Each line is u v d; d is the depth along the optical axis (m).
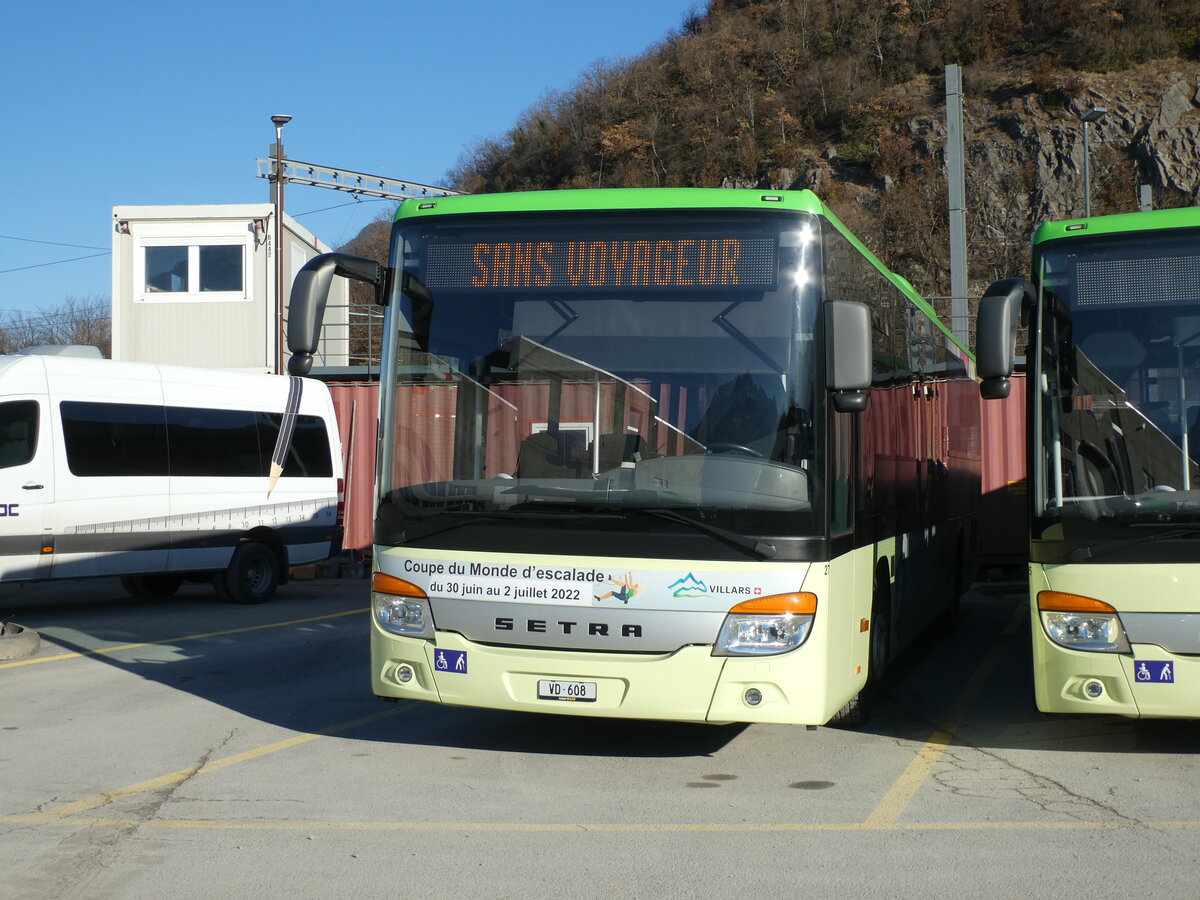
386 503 6.73
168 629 13.08
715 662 6.14
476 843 5.38
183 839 5.41
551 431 6.50
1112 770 6.87
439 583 6.53
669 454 6.34
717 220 6.59
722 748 7.38
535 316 6.66
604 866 5.05
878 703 9.06
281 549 16.08
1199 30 68.94
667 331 6.52
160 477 14.42
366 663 10.66
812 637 6.20
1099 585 6.60
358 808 5.94
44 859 5.12
